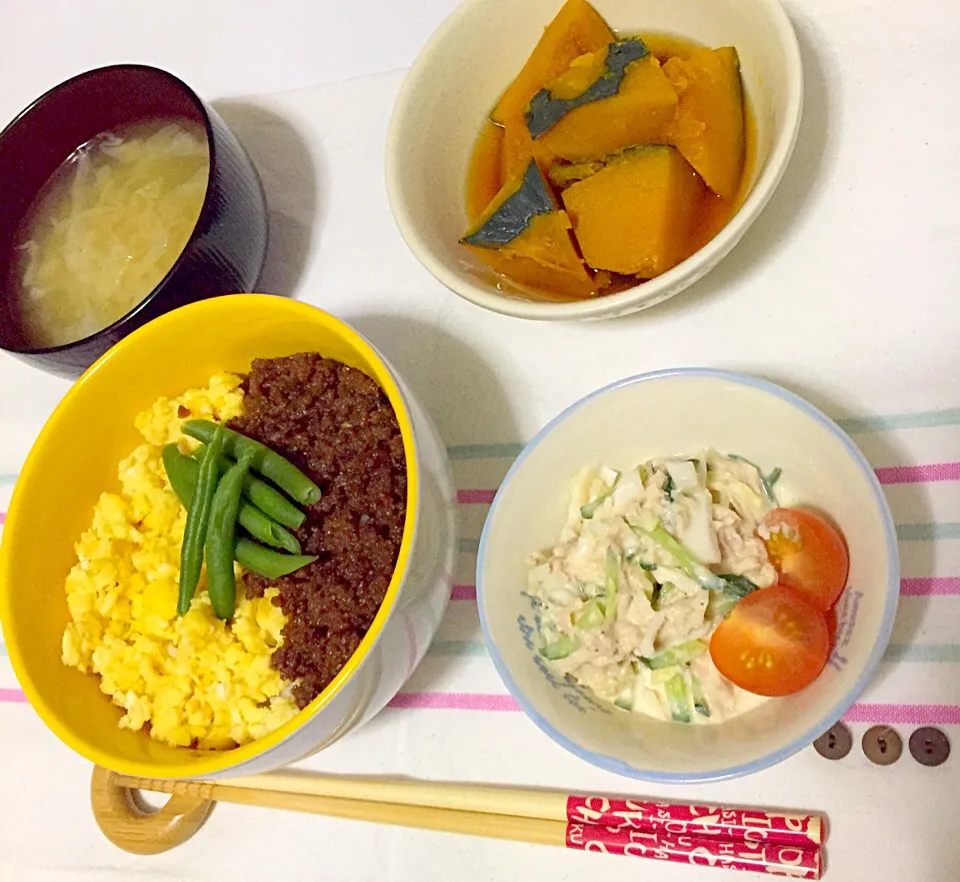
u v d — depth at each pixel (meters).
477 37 0.31
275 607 0.28
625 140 0.28
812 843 0.24
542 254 0.28
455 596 0.30
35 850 0.32
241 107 0.38
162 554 0.30
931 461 0.26
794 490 0.26
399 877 0.28
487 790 0.27
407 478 0.26
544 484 0.27
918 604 0.25
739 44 0.29
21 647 0.28
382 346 0.33
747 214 0.25
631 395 0.26
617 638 0.25
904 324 0.27
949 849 0.23
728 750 0.22
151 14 0.42
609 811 0.25
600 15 0.32
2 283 0.35
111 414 0.31
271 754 0.24
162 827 0.30
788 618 0.23
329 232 0.35
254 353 0.32
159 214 0.34
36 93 0.43
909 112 0.29
